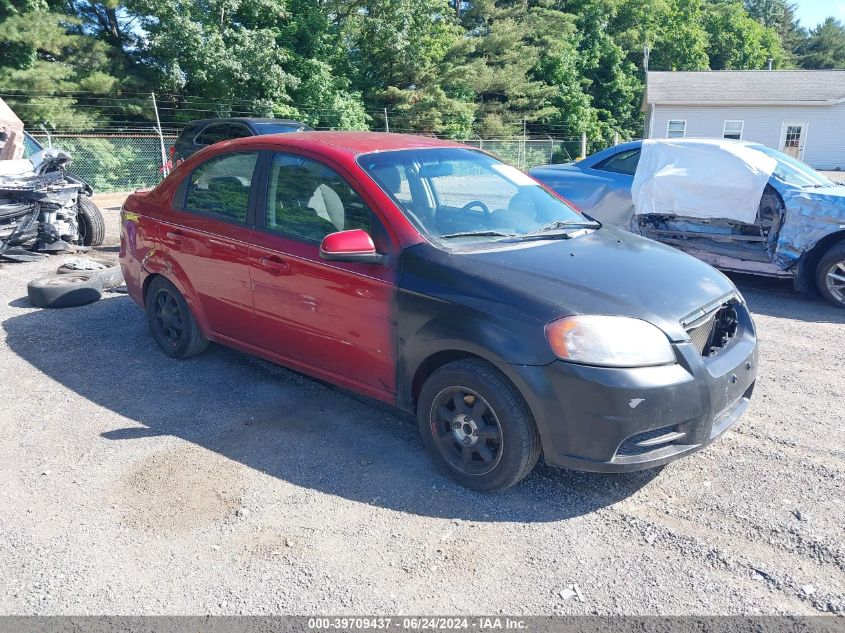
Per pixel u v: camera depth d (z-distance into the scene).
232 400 4.54
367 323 3.71
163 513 3.28
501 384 3.23
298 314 4.06
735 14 55.94
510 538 3.10
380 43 29.48
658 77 36.03
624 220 7.92
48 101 20.11
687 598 2.71
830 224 6.62
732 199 7.01
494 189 4.33
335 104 26.56
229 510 3.31
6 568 2.91
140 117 23.58
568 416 3.09
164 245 4.91
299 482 3.55
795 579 2.80
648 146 7.84
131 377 4.90
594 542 3.06
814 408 4.41
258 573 2.87
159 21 23.14
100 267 7.16
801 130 32.28
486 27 38.00
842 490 3.44
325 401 4.52
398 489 3.49
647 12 47.84
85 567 2.91
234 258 4.37
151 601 2.71
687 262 3.89
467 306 3.31
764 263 7.05
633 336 3.10
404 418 4.29
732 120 32.88
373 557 2.97
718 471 3.64
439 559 2.96
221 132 12.88
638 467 3.13
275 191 4.25
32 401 4.52
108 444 3.95
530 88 36.00
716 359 3.44
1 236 8.23
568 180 8.39
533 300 3.20
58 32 20.33
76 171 19.39
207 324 4.78
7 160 8.79
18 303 6.71
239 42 23.92
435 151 4.38
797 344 5.68
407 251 3.58
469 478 3.45
